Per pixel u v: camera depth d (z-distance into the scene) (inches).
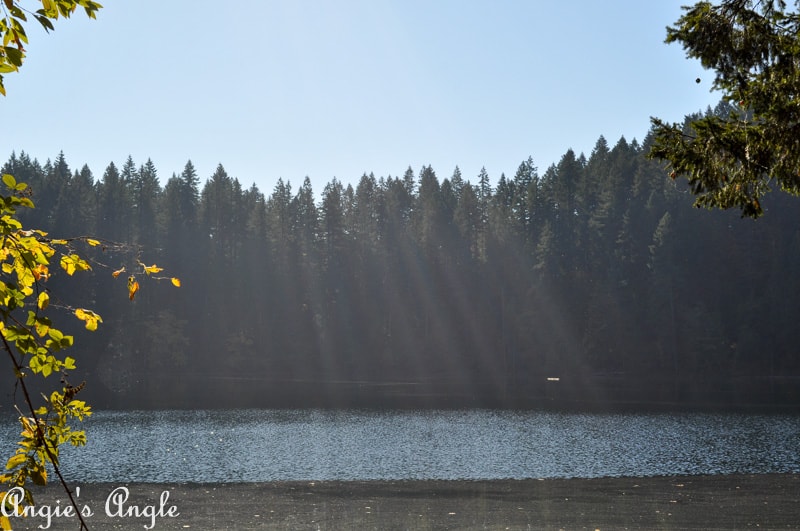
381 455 836.0
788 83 275.3
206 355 3080.7
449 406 1481.3
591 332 2785.4
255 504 498.0
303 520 451.5
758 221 2768.2
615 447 882.1
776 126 276.1
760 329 2559.1
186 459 805.9
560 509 478.9
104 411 1369.3
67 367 108.6
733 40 286.4
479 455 831.1
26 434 107.7
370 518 456.4
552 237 3002.0
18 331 100.9
